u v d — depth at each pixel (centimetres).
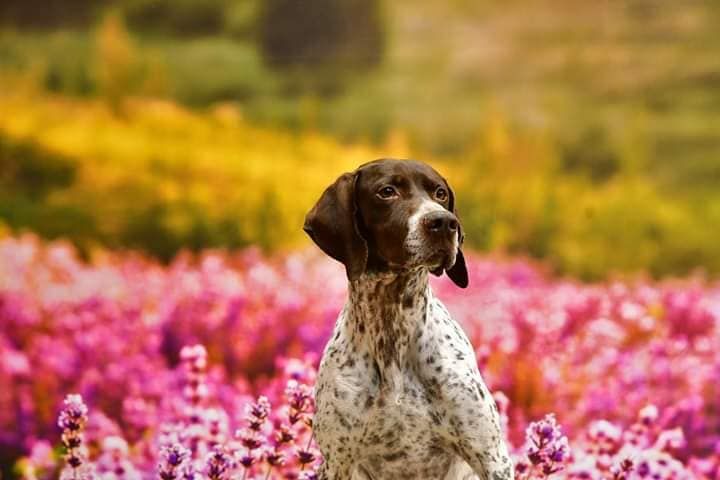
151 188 1579
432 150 1814
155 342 969
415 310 543
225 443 665
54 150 1591
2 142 1574
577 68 1856
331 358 551
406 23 1850
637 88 1852
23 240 1384
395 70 1839
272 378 956
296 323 1018
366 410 538
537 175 1792
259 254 1435
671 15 1866
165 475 569
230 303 1058
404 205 536
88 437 773
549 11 1869
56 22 1745
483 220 1684
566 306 1142
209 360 969
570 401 856
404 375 542
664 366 892
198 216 1567
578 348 959
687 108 1841
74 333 1027
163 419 779
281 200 1620
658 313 1145
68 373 937
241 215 1585
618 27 1869
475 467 545
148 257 1543
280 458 588
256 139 1734
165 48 1769
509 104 1841
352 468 553
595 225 1720
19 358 928
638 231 1725
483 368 803
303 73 1806
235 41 1792
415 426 542
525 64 1856
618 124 1831
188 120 1734
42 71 1708
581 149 1820
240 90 1775
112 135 1648
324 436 548
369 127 1805
